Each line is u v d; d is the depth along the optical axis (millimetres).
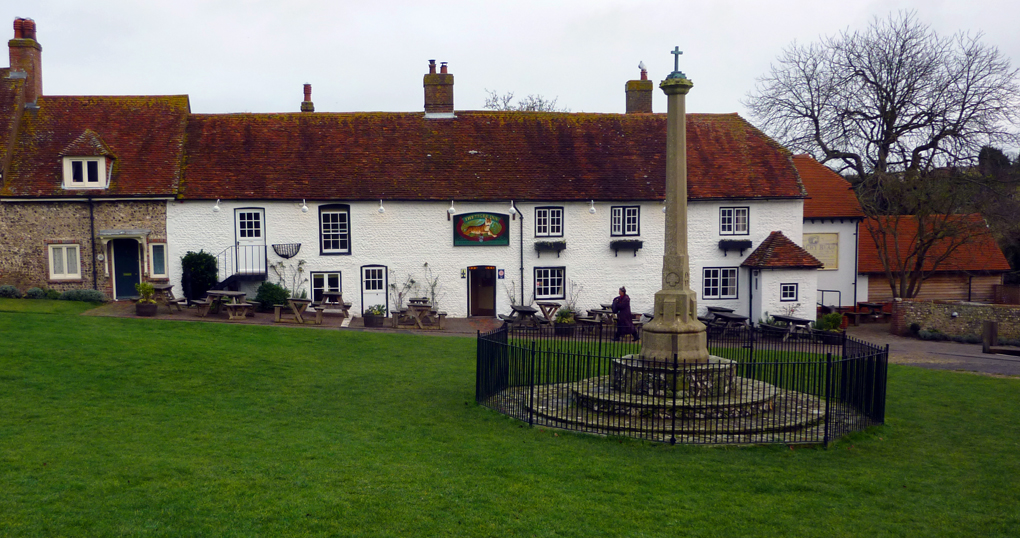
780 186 31844
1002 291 36562
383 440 12461
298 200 29219
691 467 11344
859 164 40656
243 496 9391
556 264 30891
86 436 11898
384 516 8953
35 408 13492
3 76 30297
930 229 35812
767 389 14844
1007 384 18672
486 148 31750
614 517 9242
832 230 35094
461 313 30641
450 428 13375
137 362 17469
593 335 25375
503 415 14289
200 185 28984
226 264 29141
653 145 32844
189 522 8516
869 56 38062
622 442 12555
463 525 8812
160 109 31281
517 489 10109
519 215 30500
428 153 31234
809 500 10125
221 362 18281
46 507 8758
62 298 27844
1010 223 33656
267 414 14000
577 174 31328
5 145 28531
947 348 25797
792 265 30047
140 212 28625
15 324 20938
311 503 9227
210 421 13266
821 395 16562
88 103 30953
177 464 10555
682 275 14531
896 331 29438
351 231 29875
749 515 9477
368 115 32500
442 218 30219
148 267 28797
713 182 31656
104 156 28312
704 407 13367
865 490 10578
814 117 41250
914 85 36750
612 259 31219
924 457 12320
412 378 17828
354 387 16625
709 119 34594
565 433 13133
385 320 29297
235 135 30984
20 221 28078
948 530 9156
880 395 14461
